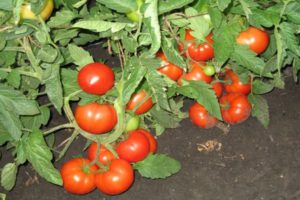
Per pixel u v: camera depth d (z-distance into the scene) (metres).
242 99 1.21
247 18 1.02
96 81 1.03
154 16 0.91
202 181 1.21
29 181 1.23
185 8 1.04
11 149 1.27
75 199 1.20
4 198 1.17
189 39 1.10
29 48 1.03
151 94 1.06
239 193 1.19
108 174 1.08
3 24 0.99
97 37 1.14
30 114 1.02
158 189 1.21
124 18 1.02
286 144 1.25
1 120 1.01
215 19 1.01
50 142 1.25
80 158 1.12
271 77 1.23
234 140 1.26
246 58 1.09
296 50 1.02
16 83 1.03
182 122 1.29
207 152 1.25
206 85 1.08
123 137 1.12
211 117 1.23
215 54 1.05
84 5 1.08
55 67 1.01
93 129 1.07
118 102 1.05
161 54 1.10
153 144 1.18
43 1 0.94
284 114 1.29
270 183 1.20
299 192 1.19
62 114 1.31
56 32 1.07
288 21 1.07
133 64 0.98
